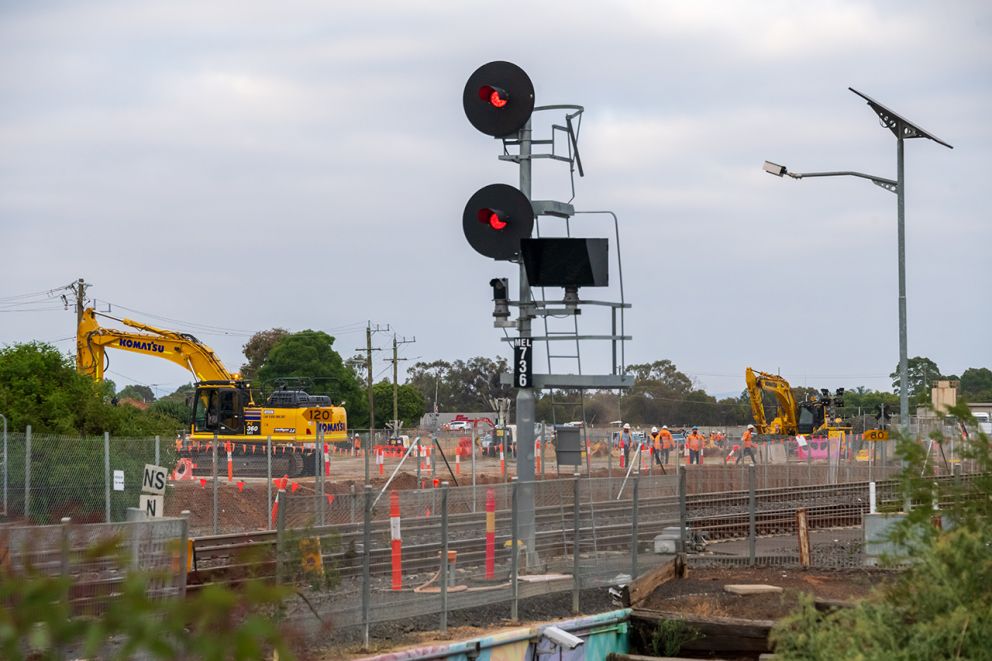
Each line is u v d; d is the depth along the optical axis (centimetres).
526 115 6056
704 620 4869
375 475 12662
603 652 4853
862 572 6066
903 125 9288
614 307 6119
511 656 4384
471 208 6169
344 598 4178
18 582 1099
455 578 4672
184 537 3706
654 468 12225
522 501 5084
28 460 7400
